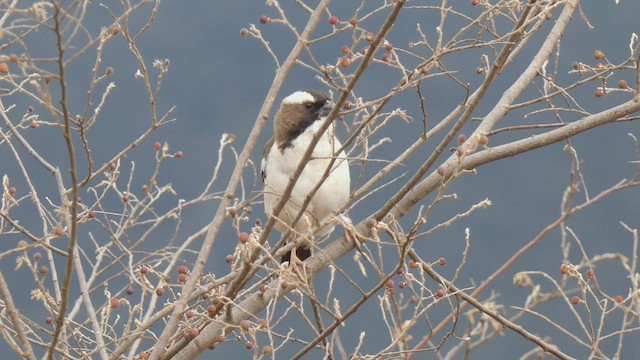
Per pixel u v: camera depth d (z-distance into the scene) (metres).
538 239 8.95
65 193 8.03
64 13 6.09
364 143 7.61
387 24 6.59
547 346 8.22
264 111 7.72
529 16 7.88
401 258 6.84
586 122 8.35
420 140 7.65
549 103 8.71
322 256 8.52
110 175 8.87
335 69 7.14
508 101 8.38
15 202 7.70
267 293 8.16
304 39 7.59
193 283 7.34
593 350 7.97
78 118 7.79
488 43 7.12
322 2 7.64
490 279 9.01
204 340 7.91
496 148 8.48
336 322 7.02
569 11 8.66
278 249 7.82
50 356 6.69
